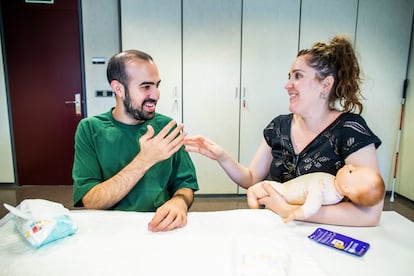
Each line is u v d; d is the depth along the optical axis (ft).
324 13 8.54
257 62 8.75
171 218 2.64
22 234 2.39
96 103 9.77
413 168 8.90
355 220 2.66
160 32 8.50
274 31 8.59
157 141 2.86
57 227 2.35
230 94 8.91
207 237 2.48
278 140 3.62
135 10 8.38
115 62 3.20
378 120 9.27
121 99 3.34
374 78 9.00
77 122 10.23
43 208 2.44
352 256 2.21
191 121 9.02
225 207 8.63
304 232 2.58
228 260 2.14
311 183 2.81
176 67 8.70
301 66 3.10
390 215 2.97
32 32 9.61
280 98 8.93
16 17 9.52
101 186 3.06
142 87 3.19
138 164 2.94
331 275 1.99
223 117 9.04
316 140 3.22
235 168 3.86
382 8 8.58
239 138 9.16
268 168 3.99
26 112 10.09
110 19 9.34
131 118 3.45
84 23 9.32
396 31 8.74
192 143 3.78
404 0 8.57
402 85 9.08
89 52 9.48
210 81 8.81
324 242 2.38
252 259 2.03
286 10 8.49
